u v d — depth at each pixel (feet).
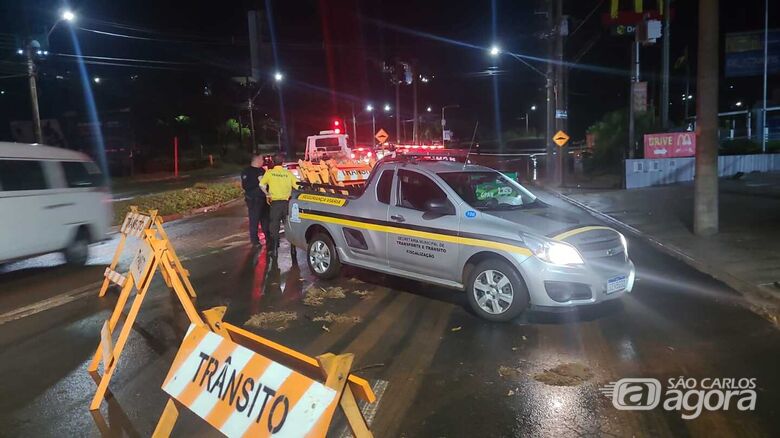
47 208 30.66
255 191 36.83
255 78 143.84
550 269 19.85
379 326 21.01
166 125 172.76
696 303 23.15
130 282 17.99
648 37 69.92
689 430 13.43
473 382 16.16
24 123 125.70
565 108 84.99
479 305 21.42
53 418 14.75
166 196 66.59
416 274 23.97
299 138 233.14
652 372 16.58
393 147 68.80
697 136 36.04
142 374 17.43
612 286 20.68
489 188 24.09
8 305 25.41
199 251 37.11
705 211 36.06
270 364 9.08
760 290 23.44
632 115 80.84
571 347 18.57
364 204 25.86
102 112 156.25
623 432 13.39
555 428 13.64
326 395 8.07
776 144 82.02
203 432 13.83
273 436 8.47
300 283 27.71
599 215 48.98
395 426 13.83
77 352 19.48
